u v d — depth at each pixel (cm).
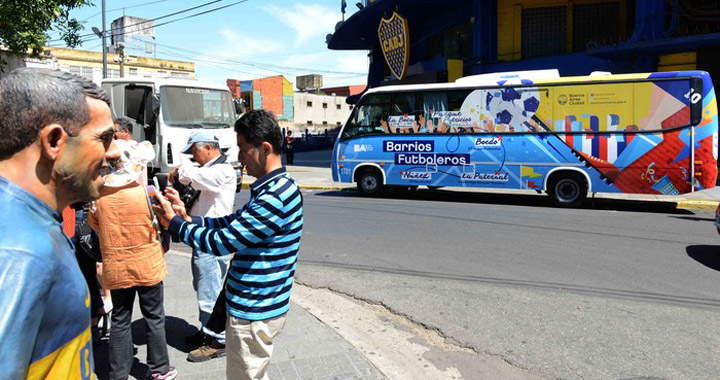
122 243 335
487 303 550
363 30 2680
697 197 1295
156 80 1278
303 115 5962
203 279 414
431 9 2323
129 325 355
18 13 1158
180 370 389
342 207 1213
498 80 1266
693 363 409
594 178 1182
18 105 110
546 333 471
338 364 393
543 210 1159
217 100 1388
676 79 1111
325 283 630
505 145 1259
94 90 126
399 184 1387
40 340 106
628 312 518
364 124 1420
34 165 114
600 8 1823
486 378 394
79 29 1301
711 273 650
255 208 250
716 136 1105
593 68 1716
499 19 1961
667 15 1531
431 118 1337
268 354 270
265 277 257
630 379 385
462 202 1310
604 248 782
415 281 630
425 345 455
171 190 261
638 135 1143
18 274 98
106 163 130
